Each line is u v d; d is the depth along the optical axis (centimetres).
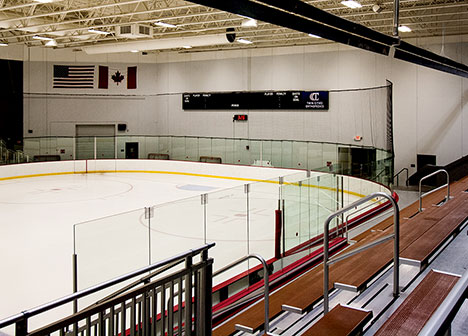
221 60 2159
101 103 2294
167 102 2316
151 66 2319
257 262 736
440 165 1642
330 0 1309
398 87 1714
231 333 408
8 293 698
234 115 2125
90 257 551
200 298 287
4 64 2139
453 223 517
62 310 632
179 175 1998
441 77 1623
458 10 1390
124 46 1902
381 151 1430
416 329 252
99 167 2042
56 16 1780
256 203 899
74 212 1243
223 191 813
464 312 274
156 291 269
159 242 658
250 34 1891
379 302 343
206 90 2212
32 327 581
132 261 596
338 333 274
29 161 2019
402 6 1289
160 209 663
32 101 2214
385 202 1125
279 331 386
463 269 395
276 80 2025
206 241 770
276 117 2016
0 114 2155
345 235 851
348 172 1351
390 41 555
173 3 1570
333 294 404
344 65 1842
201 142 2080
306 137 1942
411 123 1697
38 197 1459
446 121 1625
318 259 720
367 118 1759
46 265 823
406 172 1719
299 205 755
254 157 1928
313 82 1928
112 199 1435
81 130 2288
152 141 2231
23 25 1600
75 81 2261
